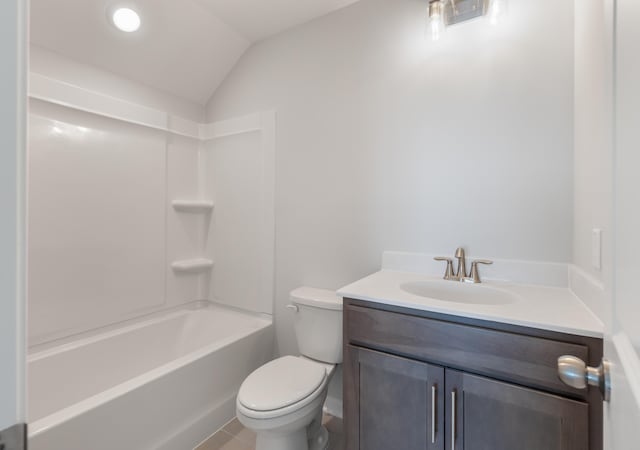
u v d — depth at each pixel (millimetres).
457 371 1012
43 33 1592
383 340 1150
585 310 985
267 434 1280
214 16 1935
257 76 2184
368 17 1729
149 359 2027
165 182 2244
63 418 1119
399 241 1642
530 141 1317
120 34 1793
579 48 1155
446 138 1504
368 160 1733
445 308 1029
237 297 2301
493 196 1399
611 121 508
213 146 2439
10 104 308
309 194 1947
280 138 2070
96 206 1861
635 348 364
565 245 1259
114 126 1946
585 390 832
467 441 993
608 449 506
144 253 2111
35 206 1621
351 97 1787
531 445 901
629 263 398
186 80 2246
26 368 317
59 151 1703
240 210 2283
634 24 382
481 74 1416
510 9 1348
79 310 1781
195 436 1579
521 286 1299
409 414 1094
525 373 910
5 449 301
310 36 1941
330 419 1784
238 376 1844
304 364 1535
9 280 307
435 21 1429
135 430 1326
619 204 457
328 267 1878
